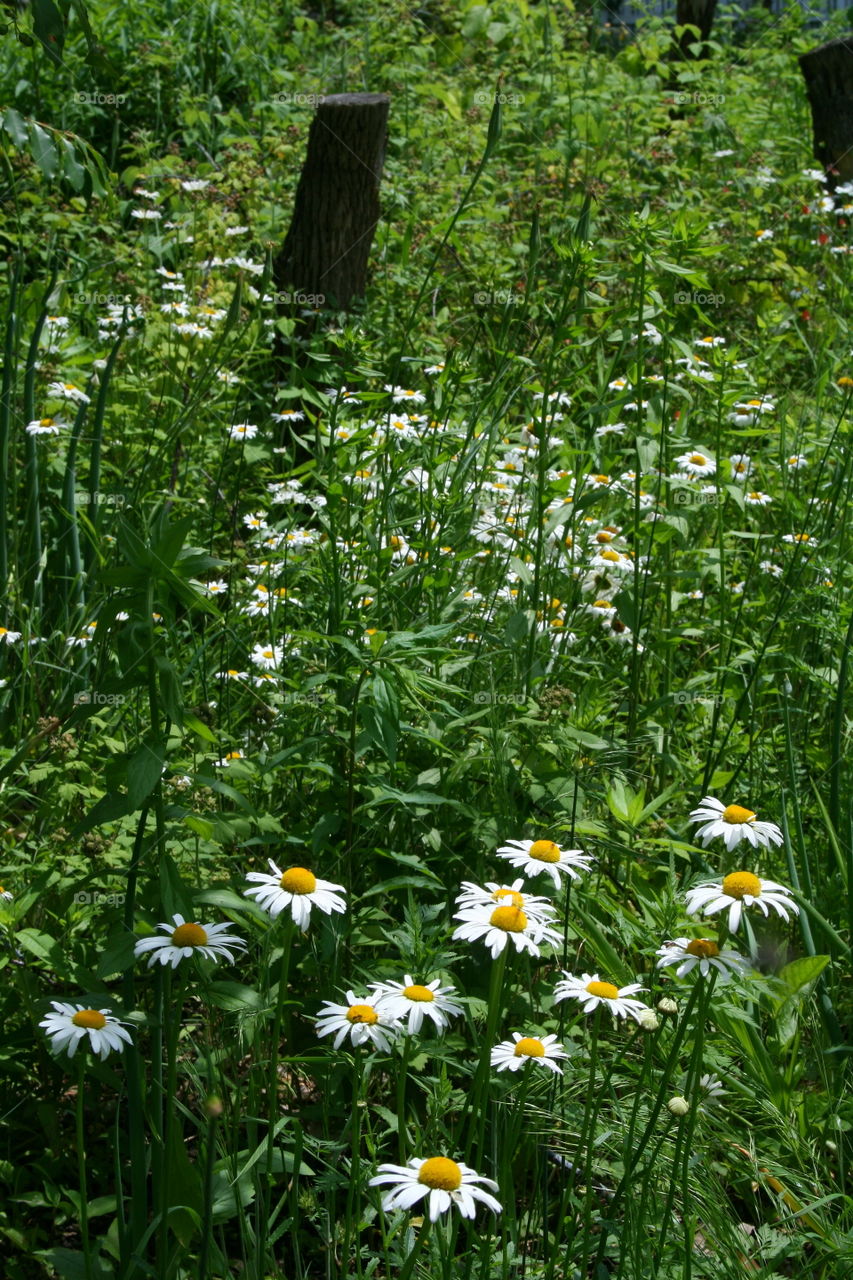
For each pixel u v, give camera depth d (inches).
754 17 526.9
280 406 206.1
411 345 195.2
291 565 147.6
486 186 298.8
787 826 118.8
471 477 148.6
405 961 85.7
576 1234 89.1
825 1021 107.5
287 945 82.1
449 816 117.3
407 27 441.4
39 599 152.3
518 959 105.3
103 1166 98.1
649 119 360.5
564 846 114.9
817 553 150.9
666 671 148.9
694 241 136.9
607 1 546.0
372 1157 82.3
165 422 195.5
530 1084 94.1
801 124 409.7
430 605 131.0
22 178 228.2
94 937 105.1
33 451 159.8
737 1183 98.6
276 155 311.6
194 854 106.3
